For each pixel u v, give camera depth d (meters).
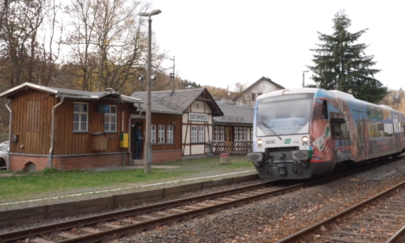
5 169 18.81
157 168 18.17
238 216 8.73
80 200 9.38
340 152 14.27
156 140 22.22
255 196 11.19
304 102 13.38
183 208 9.81
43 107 16.70
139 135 20.91
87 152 17.52
